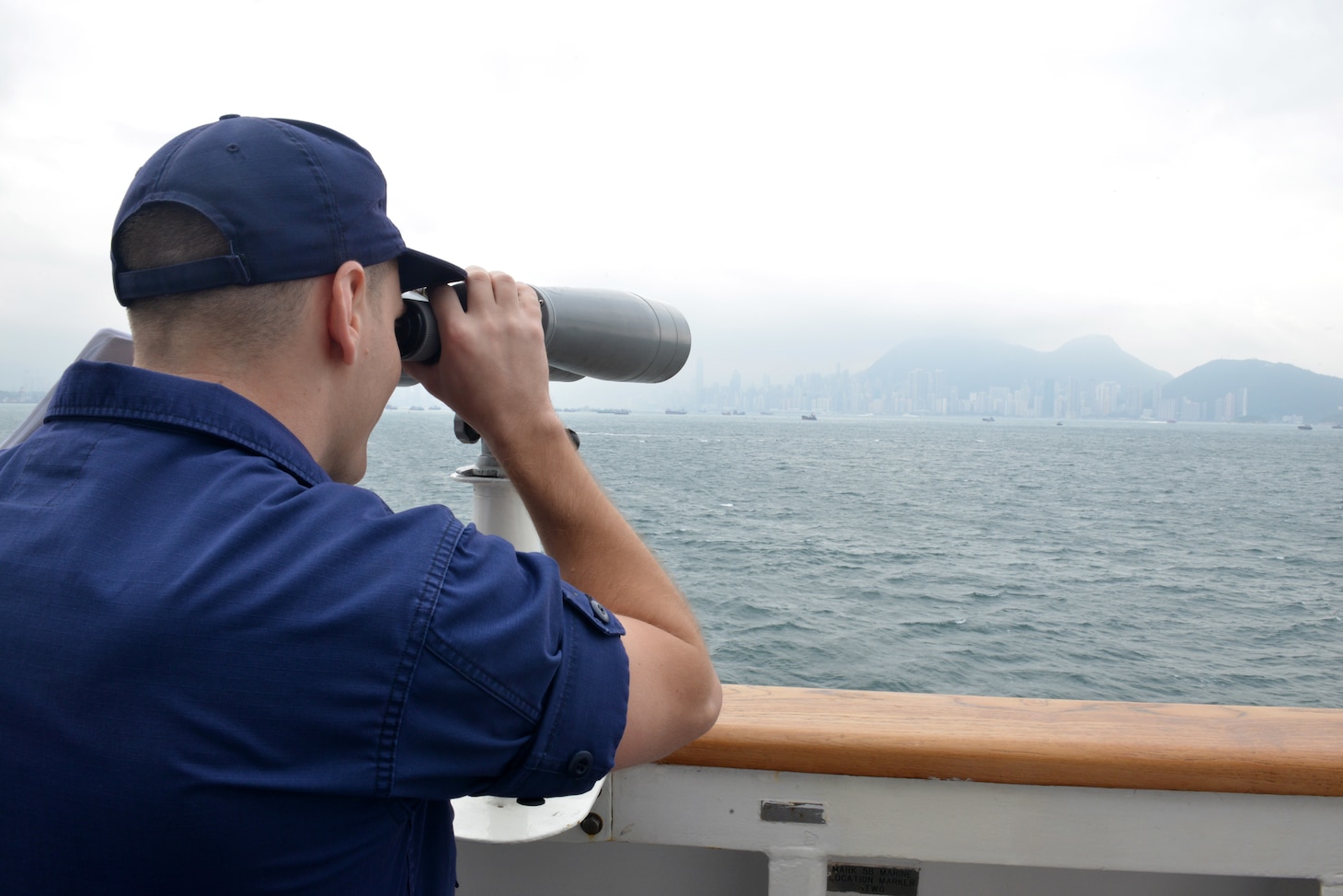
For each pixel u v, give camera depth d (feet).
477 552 2.05
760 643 44.55
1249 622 54.24
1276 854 4.10
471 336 2.66
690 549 70.90
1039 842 4.16
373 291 2.30
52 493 1.86
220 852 1.67
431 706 1.84
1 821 1.67
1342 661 46.09
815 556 70.49
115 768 1.64
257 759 1.70
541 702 2.02
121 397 1.94
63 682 1.67
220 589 1.74
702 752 4.18
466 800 3.55
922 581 62.18
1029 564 72.90
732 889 4.67
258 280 1.98
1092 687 41.16
